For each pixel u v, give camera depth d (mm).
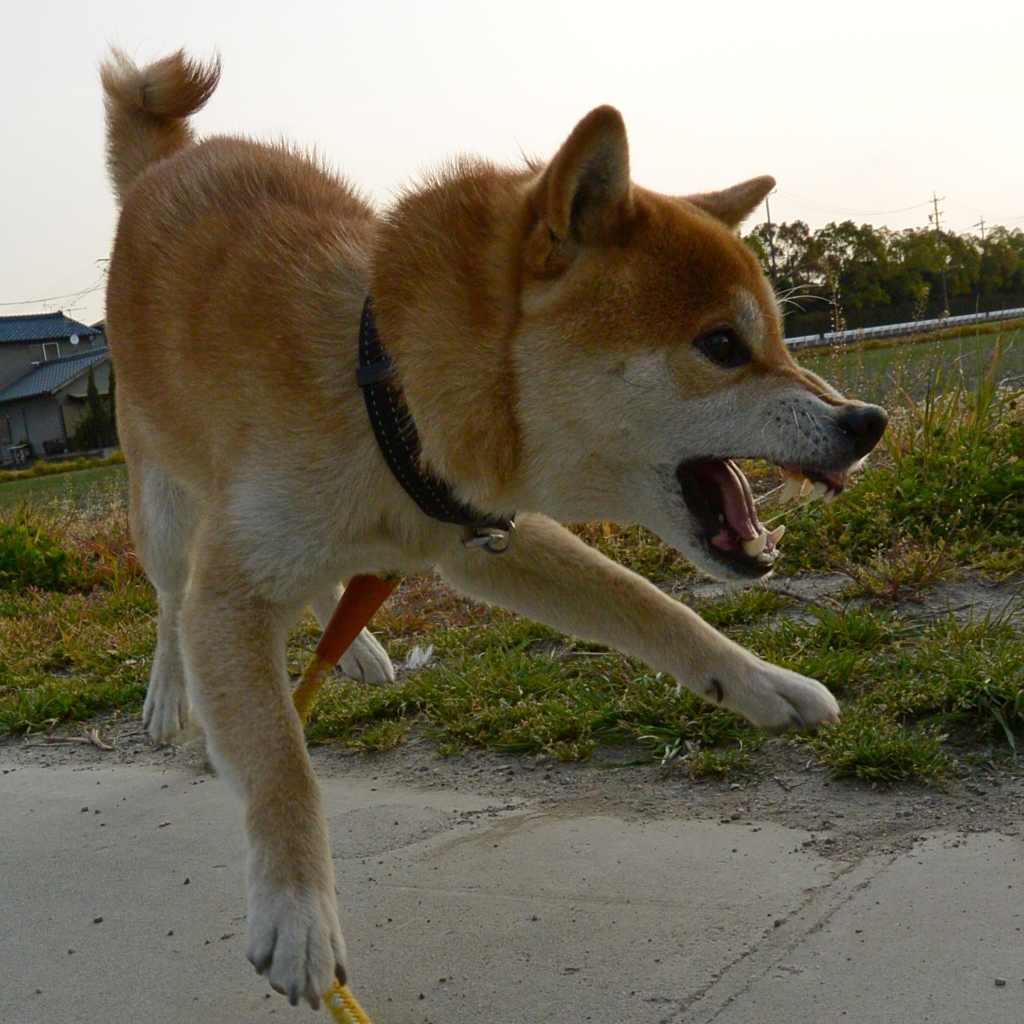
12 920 794
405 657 1232
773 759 869
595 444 744
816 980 616
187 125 1191
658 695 964
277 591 769
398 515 783
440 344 735
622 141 705
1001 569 1116
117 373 999
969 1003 582
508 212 744
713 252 733
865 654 981
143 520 1050
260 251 840
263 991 690
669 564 1317
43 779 1069
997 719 835
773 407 727
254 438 779
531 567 855
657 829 802
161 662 1107
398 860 812
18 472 10148
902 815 768
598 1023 612
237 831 898
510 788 903
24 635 1550
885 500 1266
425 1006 650
